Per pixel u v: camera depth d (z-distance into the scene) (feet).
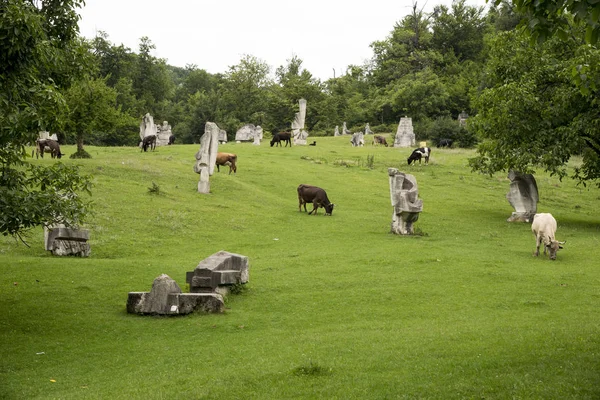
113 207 95.35
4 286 55.88
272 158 171.83
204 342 43.57
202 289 54.19
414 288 59.06
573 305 52.70
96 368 38.42
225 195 117.70
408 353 37.09
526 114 101.55
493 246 83.15
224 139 236.84
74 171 50.44
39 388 34.68
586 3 27.66
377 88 359.05
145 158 145.59
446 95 307.99
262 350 40.27
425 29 382.83
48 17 52.80
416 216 92.79
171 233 87.51
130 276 61.67
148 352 41.45
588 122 94.38
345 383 32.22
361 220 104.78
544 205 133.08
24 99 44.73
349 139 268.21
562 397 28.48
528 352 35.81
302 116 230.07
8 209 43.75
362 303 54.54
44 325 47.21
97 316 49.98
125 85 295.48
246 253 78.64
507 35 109.50
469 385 30.76
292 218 104.83
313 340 42.14
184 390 32.63
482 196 136.87
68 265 63.36
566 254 77.15
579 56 91.97
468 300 54.85
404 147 223.51
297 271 66.69
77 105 132.26
